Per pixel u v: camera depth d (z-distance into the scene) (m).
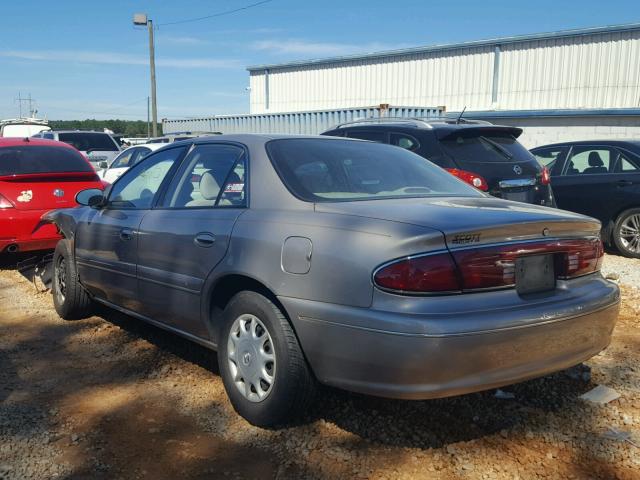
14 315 5.76
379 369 2.92
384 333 2.86
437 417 3.62
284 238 3.33
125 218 4.65
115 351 4.79
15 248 7.27
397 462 3.15
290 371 3.26
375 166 4.09
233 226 3.66
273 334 3.32
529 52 22.69
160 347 4.87
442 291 2.88
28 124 26.36
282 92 30.61
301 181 3.65
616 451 3.26
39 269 7.06
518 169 7.55
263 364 3.42
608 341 3.53
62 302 5.57
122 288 4.67
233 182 3.92
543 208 3.66
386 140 8.04
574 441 3.36
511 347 2.96
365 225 3.08
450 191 4.06
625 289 6.64
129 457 3.23
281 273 3.29
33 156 7.63
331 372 3.11
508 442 3.35
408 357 2.82
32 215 7.24
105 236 4.83
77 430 3.51
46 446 3.33
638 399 3.89
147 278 4.33
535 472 3.06
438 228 2.93
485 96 23.86
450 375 2.85
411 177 4.12
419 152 7.60
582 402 3.83
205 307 3.81
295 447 3.31
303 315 3.17
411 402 3.80
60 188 7.49
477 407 3.75
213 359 4.61
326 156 3.99
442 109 19.05
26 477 3.04
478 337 2.85
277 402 3.33
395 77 26.36
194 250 3.87
